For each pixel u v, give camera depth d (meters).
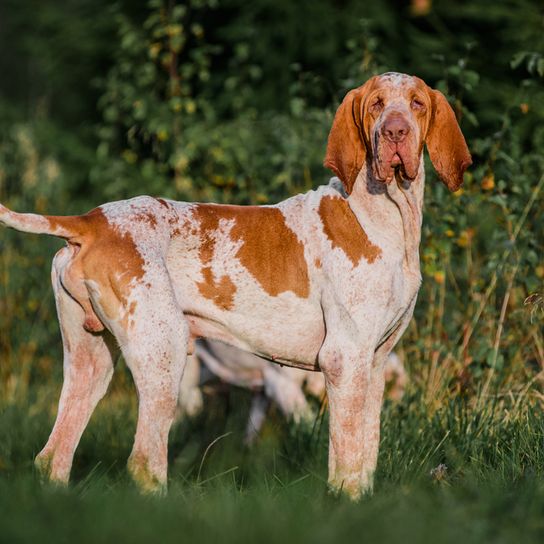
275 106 21.20
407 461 8.38
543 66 10.69
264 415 11.89
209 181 14.37
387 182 7.32
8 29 31.55
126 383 13.40
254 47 21.64
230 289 7.66
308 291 7.65
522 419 8.80
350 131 7.64
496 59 19.17
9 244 14.89
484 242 12.36
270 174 13.06
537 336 10.62
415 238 7.66
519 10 19.20
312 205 7.79
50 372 14.45
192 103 14.73
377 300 7.45
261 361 11.69
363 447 7.54
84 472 9.09
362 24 12.48
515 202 10.71
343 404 7.43
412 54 19.56
